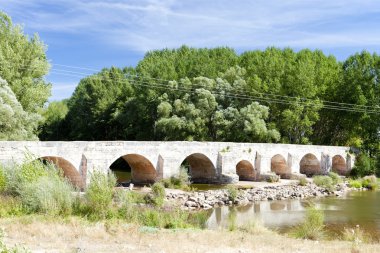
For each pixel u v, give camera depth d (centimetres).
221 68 8056
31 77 4866
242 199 3844
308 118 6862
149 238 1733
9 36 4803
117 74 8544
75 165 3578
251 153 5453
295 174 5803
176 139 6494
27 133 4281
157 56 9300
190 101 6700
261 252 1596
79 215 2155
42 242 1530
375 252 1709
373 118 6981
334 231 2625
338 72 7638
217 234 1967
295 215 3191
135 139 7619
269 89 6950
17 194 2392
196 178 5350
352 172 6494
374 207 3675
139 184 4512
